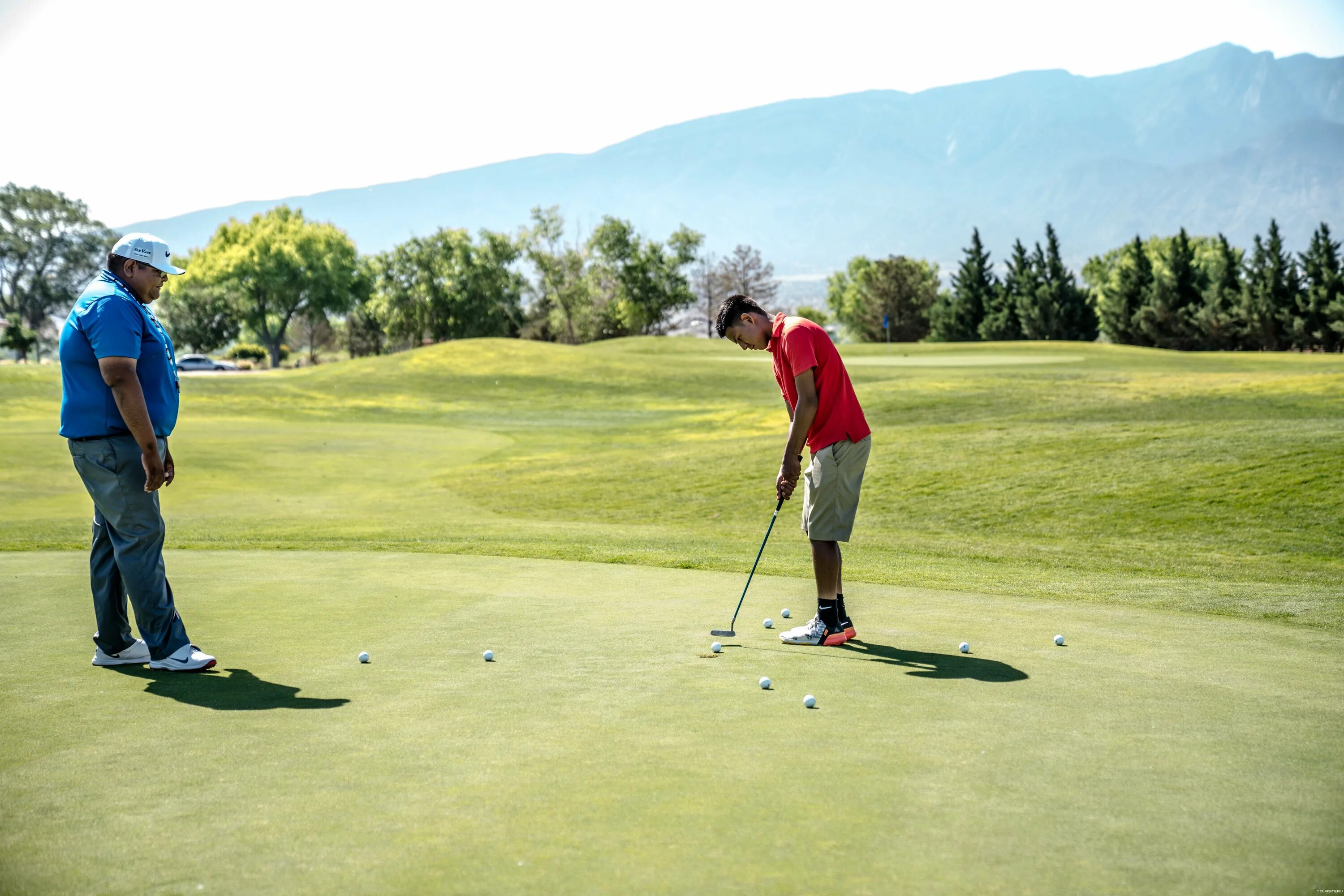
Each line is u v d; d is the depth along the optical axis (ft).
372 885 6.66
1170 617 17.84
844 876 6.77
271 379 132.57
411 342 277.23
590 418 102.58
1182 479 38.55
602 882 6.68
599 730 10.28
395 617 17.04
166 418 14.32
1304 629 16.99
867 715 10.88
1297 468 37.63
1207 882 6.69
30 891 6.63
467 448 73.87
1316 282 184.34
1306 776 8.89
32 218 298.35
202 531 35.83
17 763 9.26
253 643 14.94
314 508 46.39
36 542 31.40
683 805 8.09
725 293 344.08
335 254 282.56
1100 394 77.25
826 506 15.51
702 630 16.16
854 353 148.77
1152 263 234.58
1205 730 10.37
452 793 8.39
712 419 93.50
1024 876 6.79
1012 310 233.55
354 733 10.21
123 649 13.62
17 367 128.26
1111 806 8.09
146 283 14.43
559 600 19.02
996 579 23.90
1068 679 12.75
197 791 8.49
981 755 9.43
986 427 56.13
